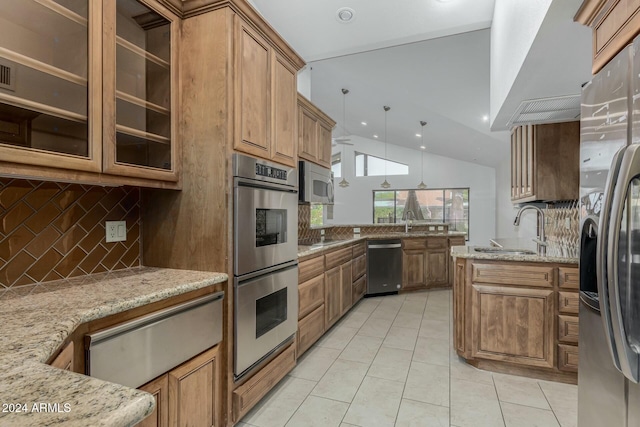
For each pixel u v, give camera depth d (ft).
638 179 3.38
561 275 7.34
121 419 1.73
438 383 7.40
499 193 27.55
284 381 7.47
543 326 7.47
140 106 5.32
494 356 7.82
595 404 4.36
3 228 4.50
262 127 6.49
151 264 6.16
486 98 15.75
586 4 4.55
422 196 32.76
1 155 3.46
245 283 5.87
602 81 4.26
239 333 5.74
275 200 6.82
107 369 3.75
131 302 4.04
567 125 10.46
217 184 5.61
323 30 9.86
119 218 5.93
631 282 3.41
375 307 13.33
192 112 5.79
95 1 4.36
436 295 15.31
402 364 8.31
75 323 3.38
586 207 4.61
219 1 5.57
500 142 19.67
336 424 5.96
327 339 9.97
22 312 3.59
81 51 4.33
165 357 4.44
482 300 7.93
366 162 34.53
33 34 4.08
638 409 3.50
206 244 5.71
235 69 5.73
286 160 7.36
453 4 8.86
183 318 4.73
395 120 22.88
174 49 5.74
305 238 12.73
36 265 4.82
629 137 3.65
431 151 31.19
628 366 3.43
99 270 5.60
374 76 15.89
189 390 4.80
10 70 3.79
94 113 4.35
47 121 4.07
